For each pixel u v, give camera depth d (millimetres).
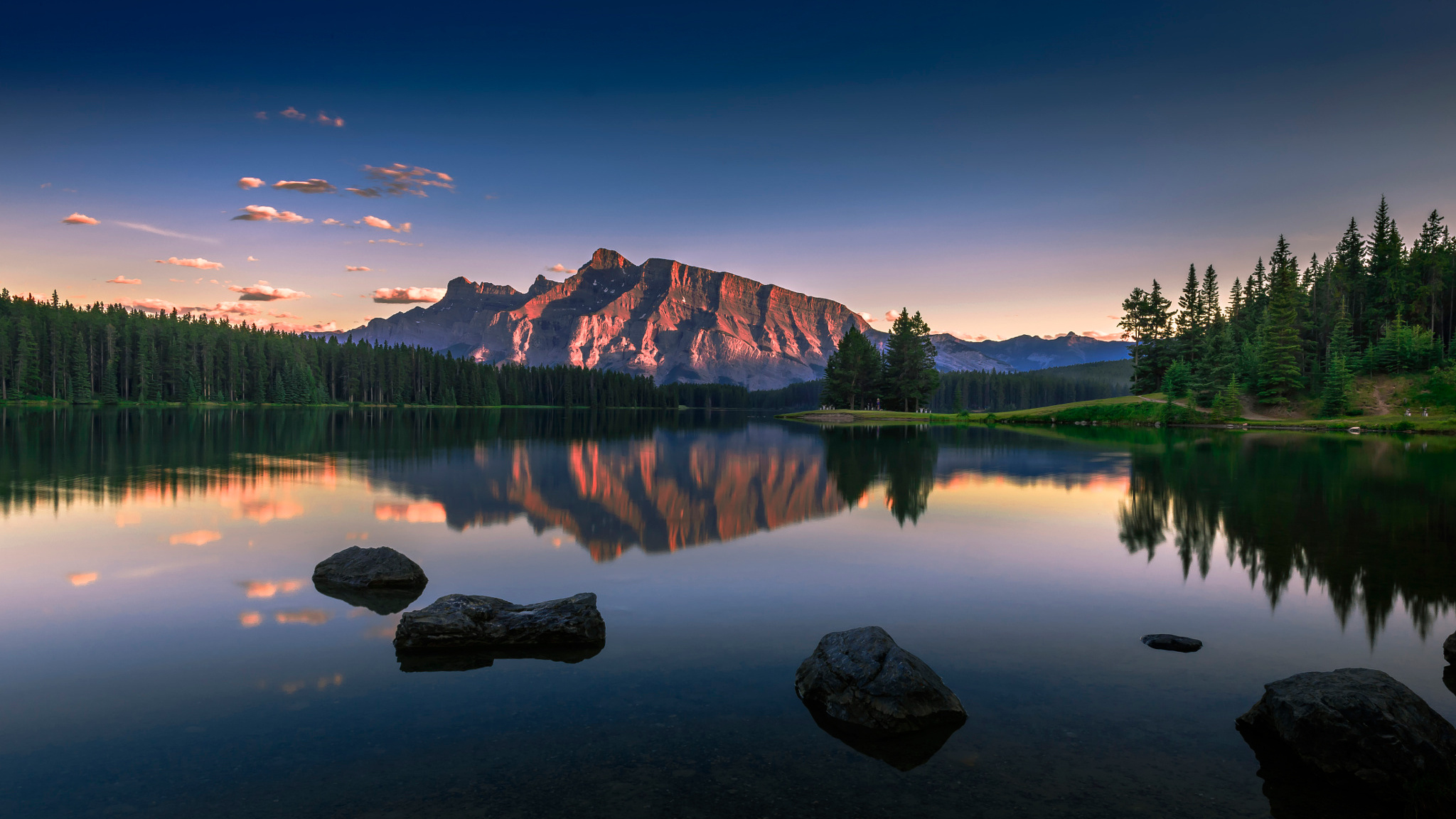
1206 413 90375
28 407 106312
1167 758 7215
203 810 6180
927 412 127625
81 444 43531
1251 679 9180
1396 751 6770
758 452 46781
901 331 124750
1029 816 6164
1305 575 14484
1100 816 6188
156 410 111688
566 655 9977
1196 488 27938
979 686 8953
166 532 18062
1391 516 21312
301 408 140250
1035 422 99688
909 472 34469
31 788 6516
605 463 38000
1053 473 33500
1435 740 6957
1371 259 108812
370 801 6355
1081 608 12258
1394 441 56781
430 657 9875
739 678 9195
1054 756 7254
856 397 132875
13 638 10422
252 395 140250
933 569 15039
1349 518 21016
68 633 10633
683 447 51031
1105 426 88688
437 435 61062
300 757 7102
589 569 14867
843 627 11211
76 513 20531
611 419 122375
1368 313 103438
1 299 132125
